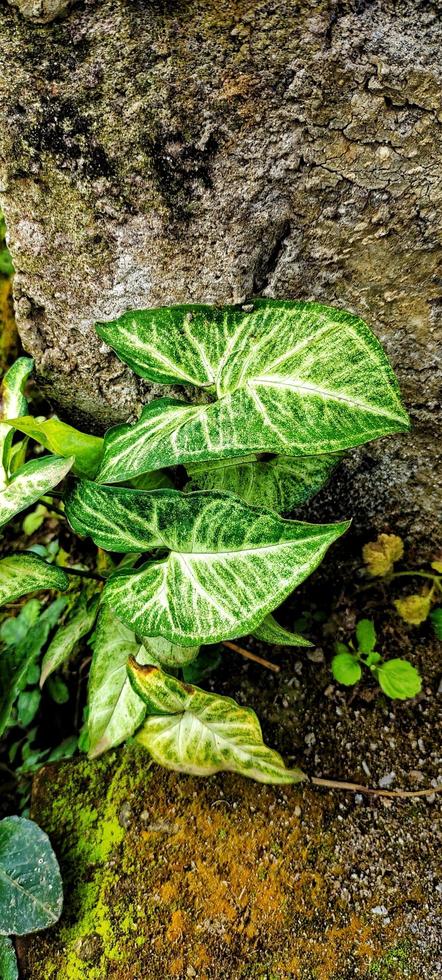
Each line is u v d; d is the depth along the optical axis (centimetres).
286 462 38
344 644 45
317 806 40
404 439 41
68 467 34
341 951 35
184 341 34
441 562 44
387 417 30
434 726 42
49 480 34
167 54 32
